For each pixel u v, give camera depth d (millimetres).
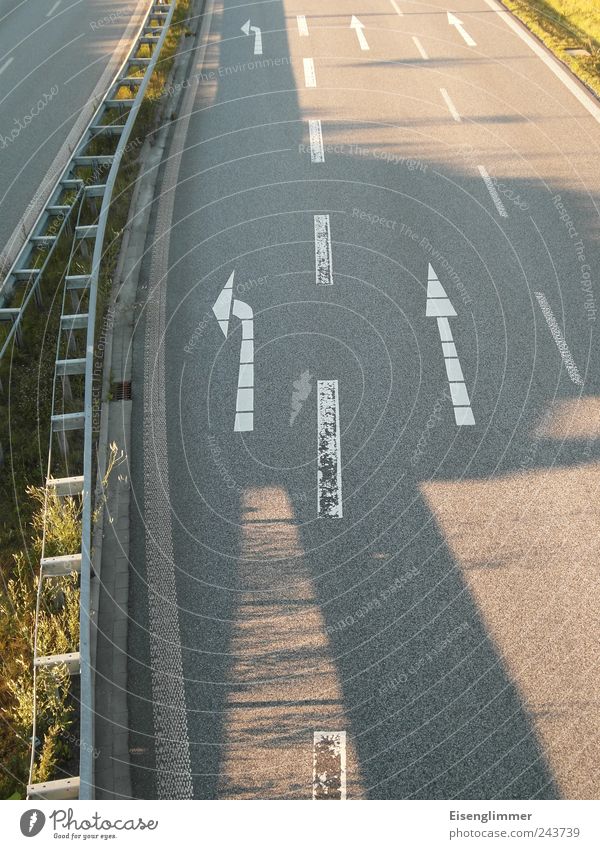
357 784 6762
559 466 9523
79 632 7422
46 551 8461
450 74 19656
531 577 8289
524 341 11375
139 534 8984
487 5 24391
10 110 18391
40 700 7273
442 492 9273
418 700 7301
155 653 7840
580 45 21016
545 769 6781
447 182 15195
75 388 10758
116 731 7238
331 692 7418
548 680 7387
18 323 11062
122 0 26094
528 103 18109
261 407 10492
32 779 6656
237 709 7352
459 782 6734
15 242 13625
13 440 9961
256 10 24531
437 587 8258
